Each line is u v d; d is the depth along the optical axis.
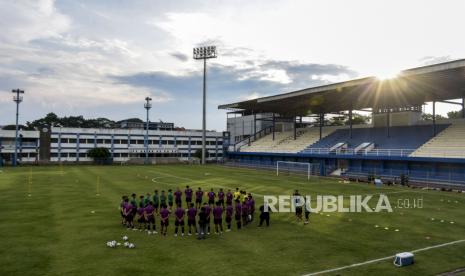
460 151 49.22
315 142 77.19
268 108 83.69
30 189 38.94
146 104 99.06
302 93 60.56
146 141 98.69
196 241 19.19
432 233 21.27
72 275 14.12
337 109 78.56
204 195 36.12
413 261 16.11
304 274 14.55
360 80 50.19
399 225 23.30
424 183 48.12
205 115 91.88
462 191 41.28
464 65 38.34
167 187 42.22
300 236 20.39
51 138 96.19
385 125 70.62
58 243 18.44
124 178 52.38
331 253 17.33
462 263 16.08
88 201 31.31
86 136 100.50
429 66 41.66
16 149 83.44
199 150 112.44
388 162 57.19
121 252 17.08
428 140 57.66
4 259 15.94
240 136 111.62
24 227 21.72
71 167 77.00
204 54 90.38
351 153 62.69
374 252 17.55
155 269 14.88
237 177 55.72
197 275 14.27
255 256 16.75
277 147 83.94
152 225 21.20
